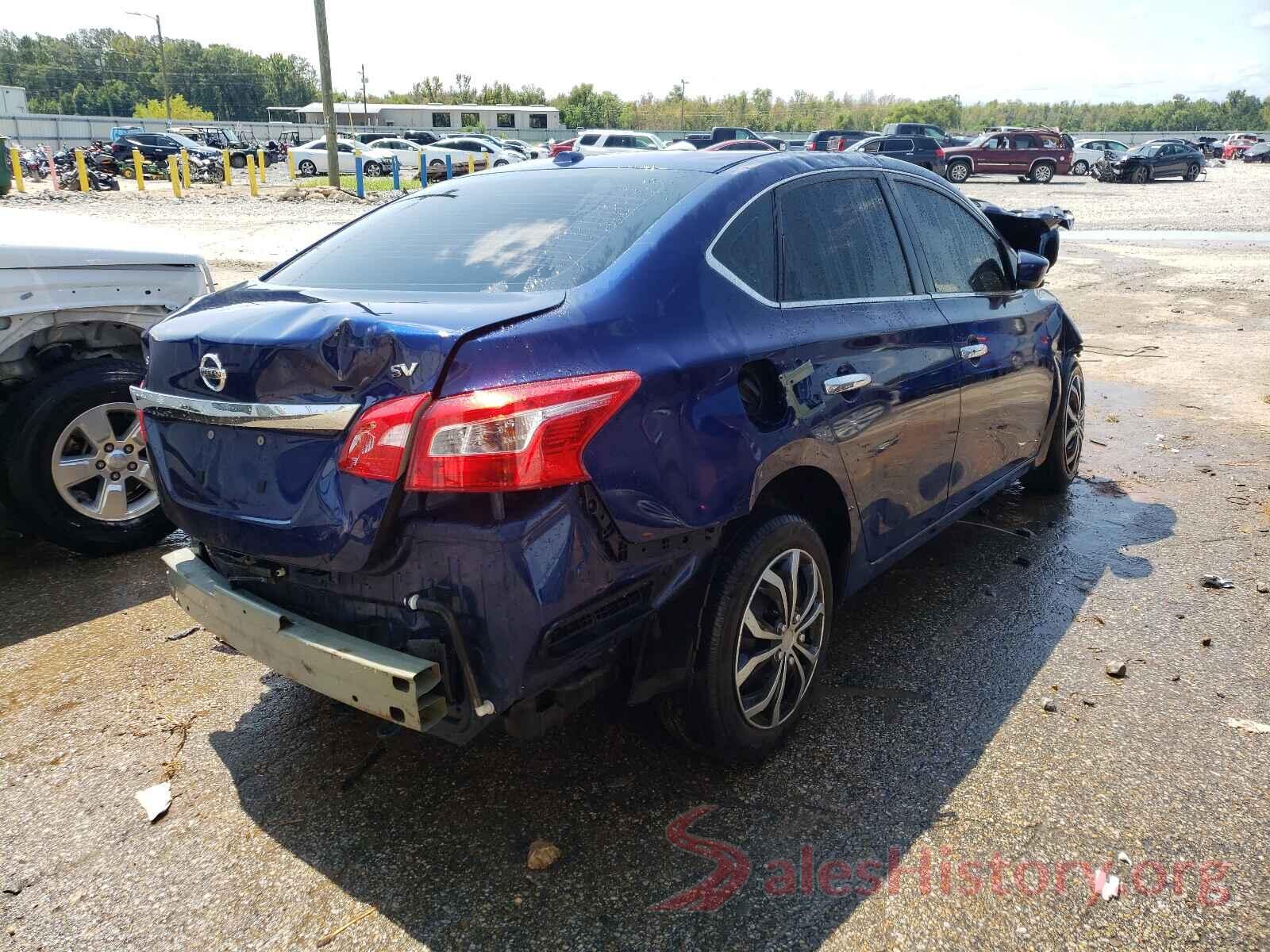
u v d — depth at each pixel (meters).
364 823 2.57
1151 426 6.62
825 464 2.84
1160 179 36.75
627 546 2.25
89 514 4.28
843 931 2.18
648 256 2.53
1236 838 2.48
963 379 3.60
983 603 3.89
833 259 3.11
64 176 27.47
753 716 2.72
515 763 2.82
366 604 2.24
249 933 2.20
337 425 2.13
